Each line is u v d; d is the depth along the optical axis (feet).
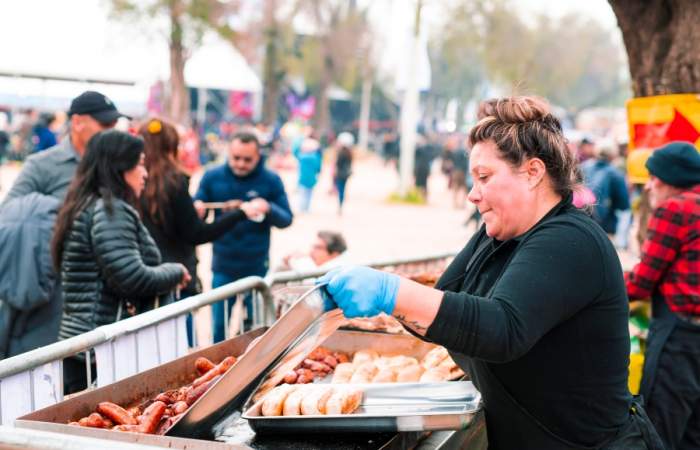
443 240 46.29
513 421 6.79
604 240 6.36
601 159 33.22
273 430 6.89
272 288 12.11
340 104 215.31
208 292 10.52
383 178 110.32
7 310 13.16
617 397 6.62
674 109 14.58
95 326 11.34
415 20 71.97
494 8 145.07
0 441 5.26
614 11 15.79
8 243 12.73
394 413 7.00
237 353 9.52
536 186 6.39
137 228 11.76
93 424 6.84
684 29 14.60
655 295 12.32
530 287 5.89
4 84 68.33
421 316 5.74
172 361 8.38
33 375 7.57
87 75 68.95
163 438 5.94
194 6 95.96
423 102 225.76
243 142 18.61
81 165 11.50
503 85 156.35
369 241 44.42
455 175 71.97
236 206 18.04
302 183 58.80
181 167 15.12
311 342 6.82
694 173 12.02
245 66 104.68
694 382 11.82
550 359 6.39
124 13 91.91
